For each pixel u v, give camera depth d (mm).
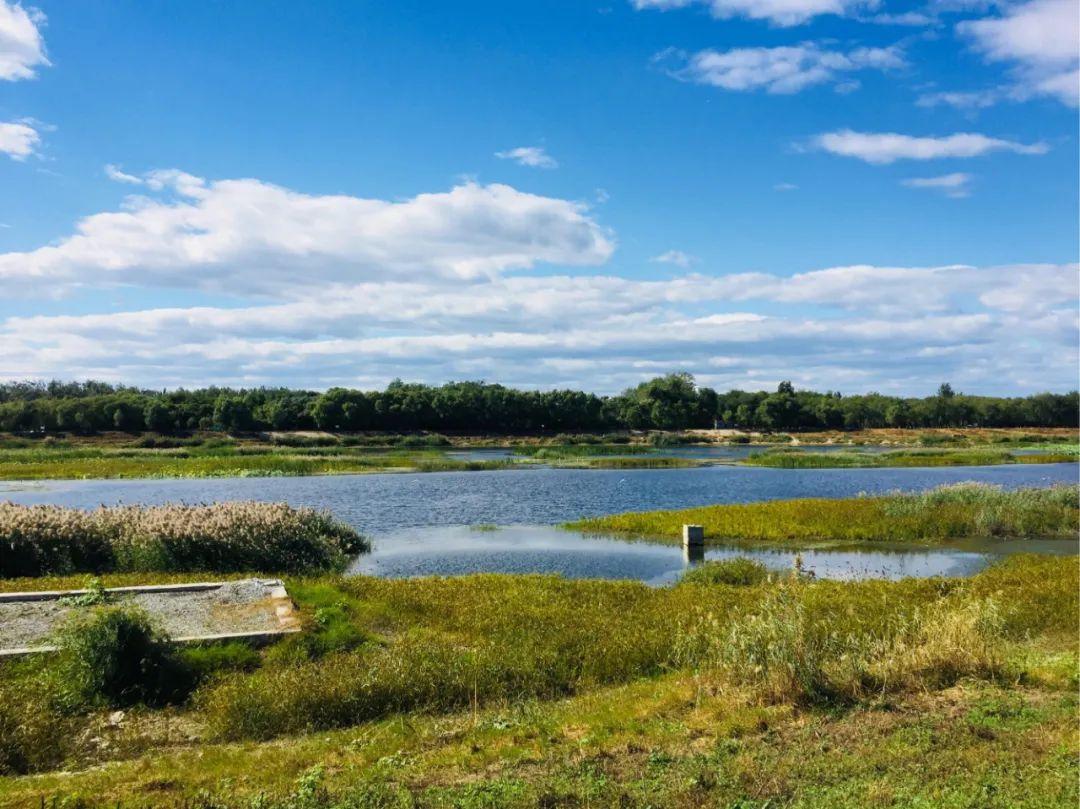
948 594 18156
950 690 10914
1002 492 36188
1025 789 7395
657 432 141875
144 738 10242
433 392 141875
